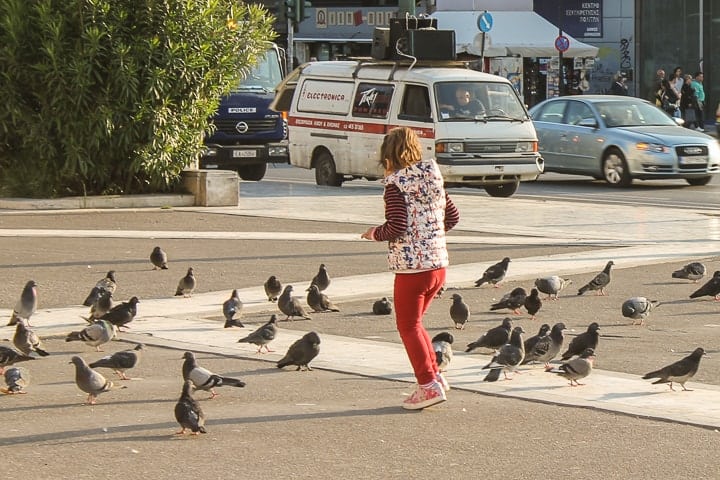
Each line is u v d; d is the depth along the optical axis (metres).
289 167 37.94
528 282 16.20
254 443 8.57
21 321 11.63
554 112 30.67
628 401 9.73
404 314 9.58
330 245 19.62
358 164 28.38
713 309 14.34
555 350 10.75
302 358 10.80
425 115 26.86
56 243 19.73
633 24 53.25
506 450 8.36
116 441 8.63
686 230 21.36
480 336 12.64
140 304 14.47
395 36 28.14
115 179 25.86
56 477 7.79
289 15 32.91
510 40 49.28
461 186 28.27
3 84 24.91
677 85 46.66
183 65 24.91
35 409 9.62
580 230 21.45
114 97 24.86
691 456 8.19
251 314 13.96
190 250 19.05
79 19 24.47
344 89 28.81
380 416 9.33
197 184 25.56
